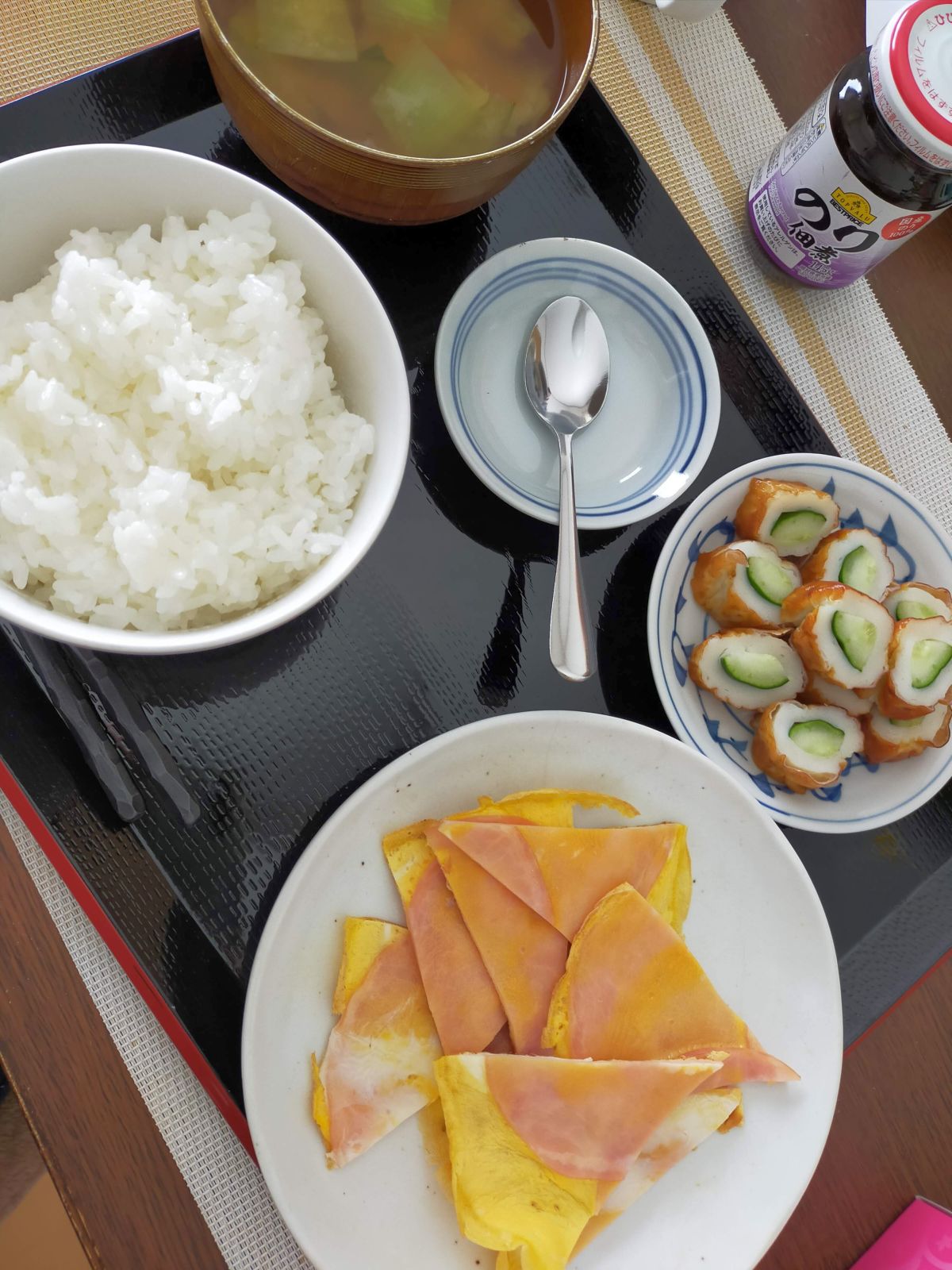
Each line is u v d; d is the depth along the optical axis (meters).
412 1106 0.32
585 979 0.33
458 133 0.33
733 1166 0.33
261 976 0.30
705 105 0.42
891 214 0.36
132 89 0.35
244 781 0.33
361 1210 0.31
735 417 0.39
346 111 0.32
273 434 0.30
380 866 0.33
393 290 0.36
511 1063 0.31
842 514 0.39
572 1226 0.30
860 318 0.42
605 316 0.38
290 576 0.30
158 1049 0.32
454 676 0.35
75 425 0.28
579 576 0.33
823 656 0.36
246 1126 0.31
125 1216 0.31
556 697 0.36
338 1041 0.31
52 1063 0.31
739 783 0.34
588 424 0.37
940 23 0.33
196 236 0.29
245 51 0.31
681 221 0.39
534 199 0.38
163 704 0.32
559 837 0.33
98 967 0.32
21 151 0.34
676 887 0.35
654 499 0.36
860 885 0.37
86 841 0.31
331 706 0.34
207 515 0.29
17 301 0.29
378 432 0.30
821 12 0.44
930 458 0.43
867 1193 0.36
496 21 0.33
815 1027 0.34
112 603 0.29
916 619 0.37
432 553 0.35
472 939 0.33
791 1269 0.35
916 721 0.37
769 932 0.35
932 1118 0.37
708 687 0.37
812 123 0.36
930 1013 0.38
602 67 0.41
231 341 0.30
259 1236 0.31
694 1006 0.33
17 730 0.31
